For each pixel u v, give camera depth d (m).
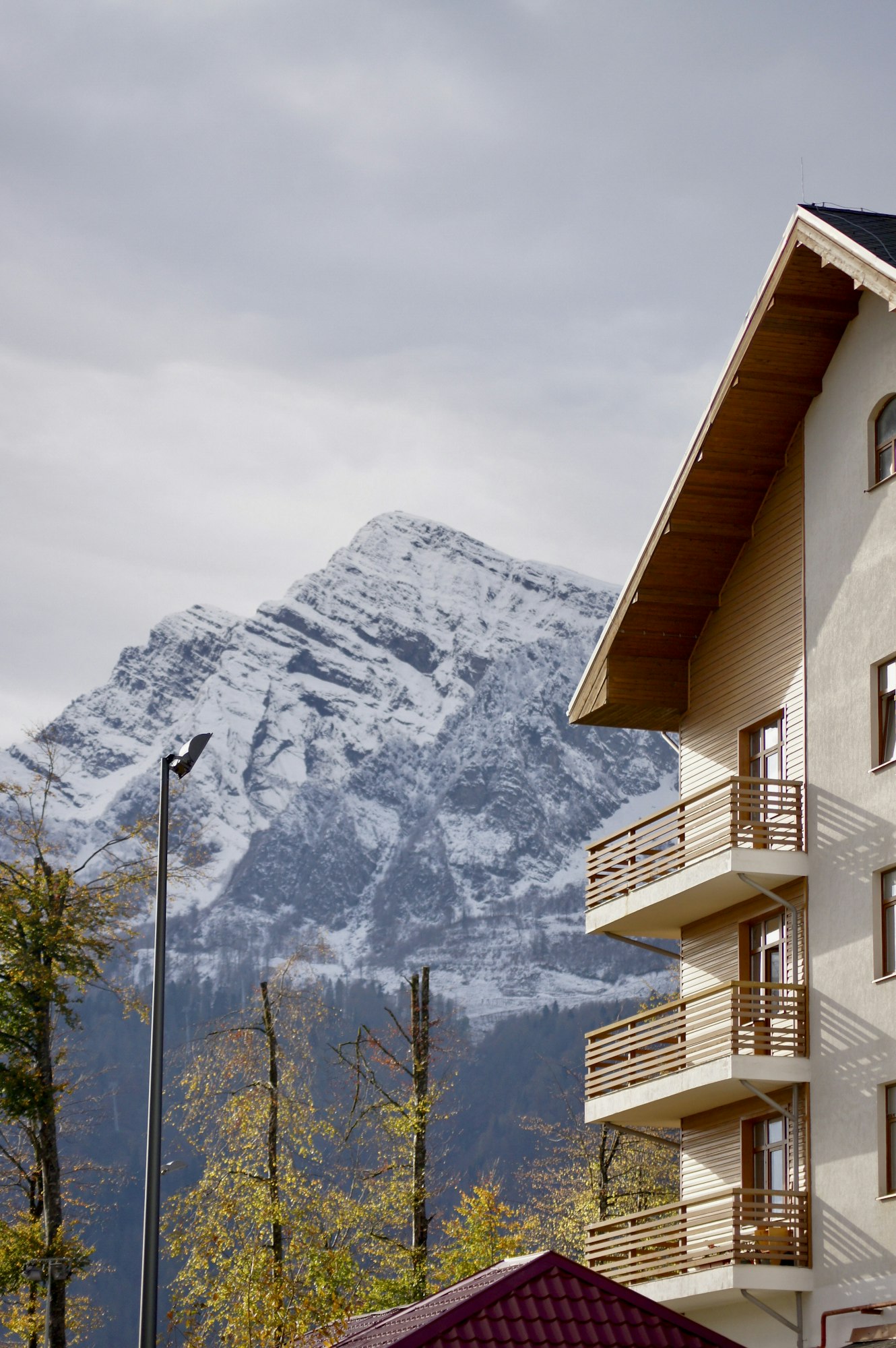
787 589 36.34
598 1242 36.69
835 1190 31.41
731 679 38.06
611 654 39.62
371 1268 51.50
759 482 37.50
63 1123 62.81
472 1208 56.81
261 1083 54.34
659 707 40.00
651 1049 36.66
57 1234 56.59
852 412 34.69
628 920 38.16
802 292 34.62
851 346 34.94
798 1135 32.78
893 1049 30.69
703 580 39.09
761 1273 31.27
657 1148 60.62
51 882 59.12
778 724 36.38
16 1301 58.53
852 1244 30.72
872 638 33.09
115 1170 64.56
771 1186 34.06
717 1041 35.12
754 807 34.69
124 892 60.84
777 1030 33.16
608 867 39.41
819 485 35.44
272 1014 55.84
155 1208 25.17
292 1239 51.44
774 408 36.22
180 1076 54.88
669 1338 22.16
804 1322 31.33
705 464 37.03
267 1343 49.88
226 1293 50.62
